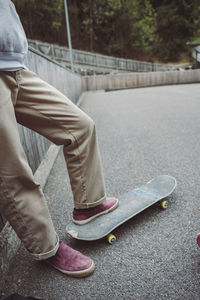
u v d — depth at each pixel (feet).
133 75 54.95
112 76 52.75
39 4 94.63
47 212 4.05
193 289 3.91
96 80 51.52
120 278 4.27
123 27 119.75
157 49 137.80
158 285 4.05
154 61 136.98
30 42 73.97
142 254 4.79
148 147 11.46
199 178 7.82
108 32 119.75
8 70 3.51
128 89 53.26
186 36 137.49
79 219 5.21
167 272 4.30
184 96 32.27
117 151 11.26
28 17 94.43
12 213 3.76
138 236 5.32
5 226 5.25
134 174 8.54
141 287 4.05
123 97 35.35
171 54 137.80
